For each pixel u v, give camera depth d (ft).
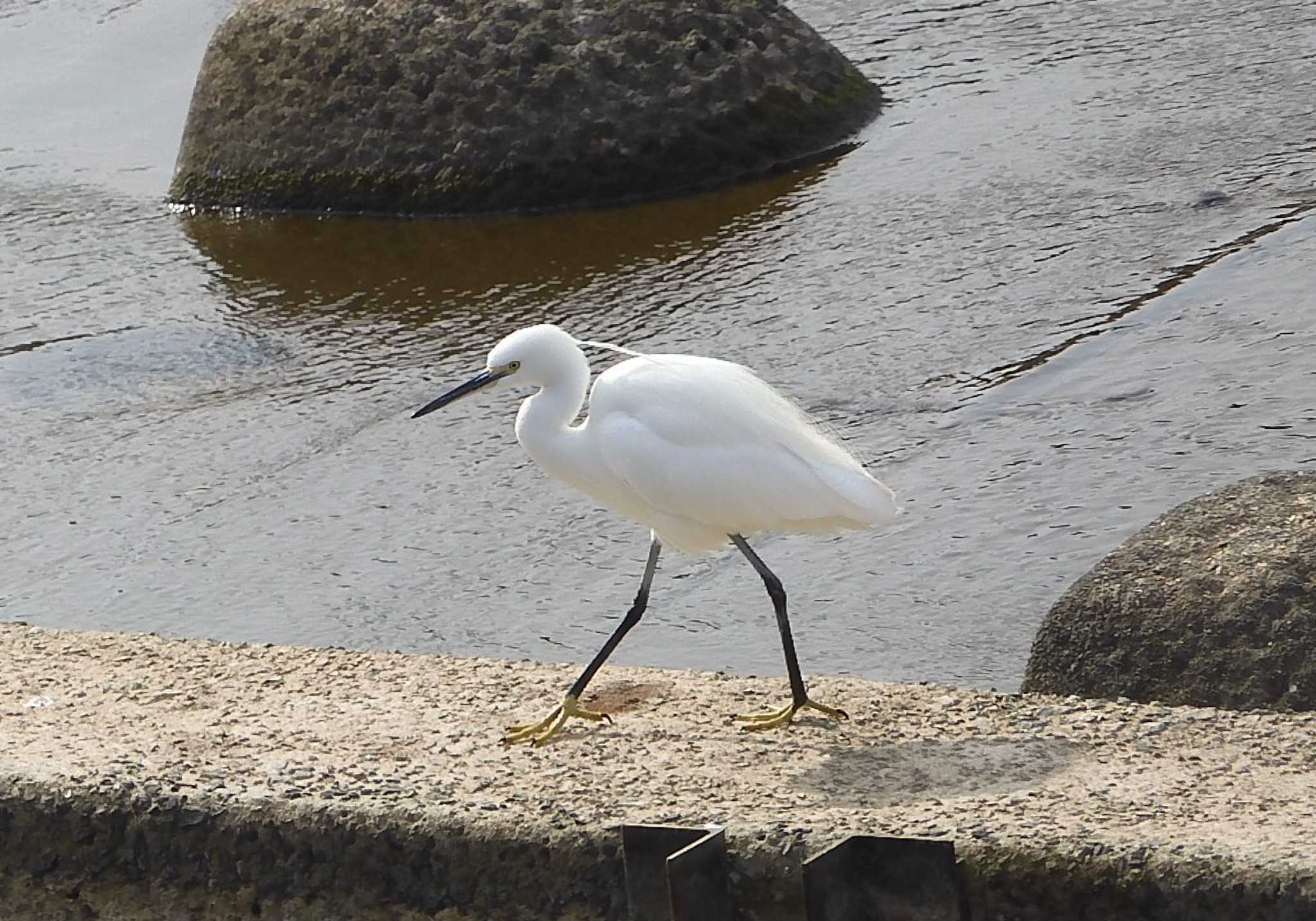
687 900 21.89
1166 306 46.96
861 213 56.13
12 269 58.65
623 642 34.83
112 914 25.22
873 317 48.70
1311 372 42.42
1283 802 22.93
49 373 50.42
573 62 60.29
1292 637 28.02
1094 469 39.37
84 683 28.78
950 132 61.46
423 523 40.34
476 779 24.94
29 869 25.38
